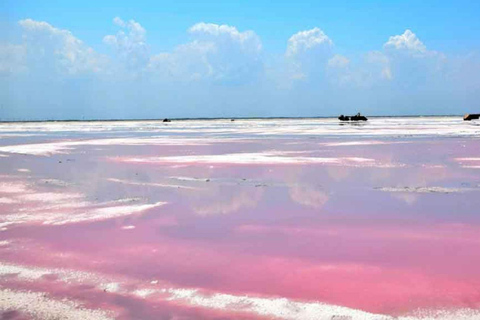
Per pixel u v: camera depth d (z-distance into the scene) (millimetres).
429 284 7805
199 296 7430
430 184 17547
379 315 6637
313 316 6645
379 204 14117
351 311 6789
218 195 15781
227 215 12922
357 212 13094
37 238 10727
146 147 36125
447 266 8664
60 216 12836
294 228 11484
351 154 28578
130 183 18312
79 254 9562
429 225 11602
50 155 30141
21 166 24125
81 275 8375
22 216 12828
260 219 12430
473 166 22453
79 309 6949
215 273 8445
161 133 61875
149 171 21781
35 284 7953
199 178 19469
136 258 9305
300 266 8758
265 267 8727
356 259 9117
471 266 8648
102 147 36625
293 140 42750
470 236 10617
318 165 23422
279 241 10398
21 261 9133
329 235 10828
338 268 8625
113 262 9070
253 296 7402
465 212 12922
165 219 12500
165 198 15297
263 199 15062
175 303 7172
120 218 12625
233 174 20578
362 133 54312
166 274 8414
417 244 10055
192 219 12484
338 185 17547
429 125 82062
